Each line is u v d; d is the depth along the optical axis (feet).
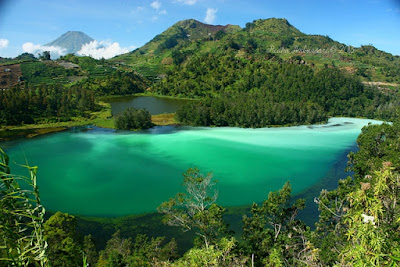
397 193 36.81
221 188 187.42
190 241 125.80
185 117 422.82
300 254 90.89
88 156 255.09
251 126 399.03
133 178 204.74
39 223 20.56
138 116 375.04
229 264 59.82
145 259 97.81
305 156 258.78
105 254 108.17
